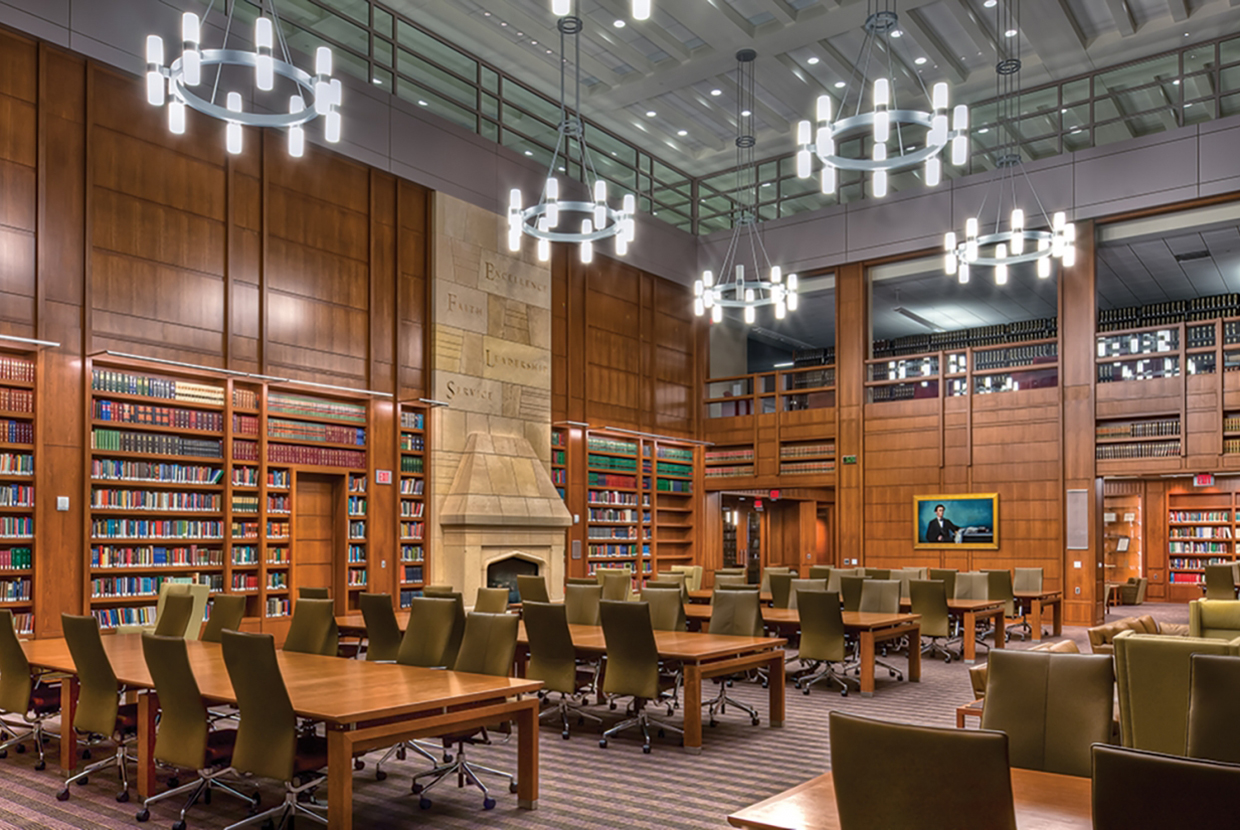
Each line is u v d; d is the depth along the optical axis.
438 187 13.17
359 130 12.18
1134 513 19.97
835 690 8.75
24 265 8.99
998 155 16.33
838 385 16.88
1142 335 14.45
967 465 15.54
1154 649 4.18
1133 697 4.22
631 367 16.81
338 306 11.93
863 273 16.80
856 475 16.55
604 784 5.41
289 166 11.45
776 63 14.68
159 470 9.84
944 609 10.41
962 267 11.84
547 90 15.84
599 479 16.09
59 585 8.94
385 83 13.42
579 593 8.74
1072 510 14.56
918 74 15.30
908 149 16.73
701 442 18.03
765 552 19.73
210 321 10.52
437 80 14.34
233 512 10.46
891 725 2.47
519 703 4.92
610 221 16.31
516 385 14.10
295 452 11.27
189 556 10.05
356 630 8.20
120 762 5.17
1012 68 14.34
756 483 17.69
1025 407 15.11
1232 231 14.36
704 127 17.20
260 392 10.88
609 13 13.48
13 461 8.77
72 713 5.60
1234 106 14.78
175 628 7.02
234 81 10.84
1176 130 13.93
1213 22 13.45
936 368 16.36
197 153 10.53
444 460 12.91
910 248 16.16
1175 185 13.87
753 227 17.78
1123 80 15.16
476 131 14.59
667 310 17.88
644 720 6.46
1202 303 15.08
